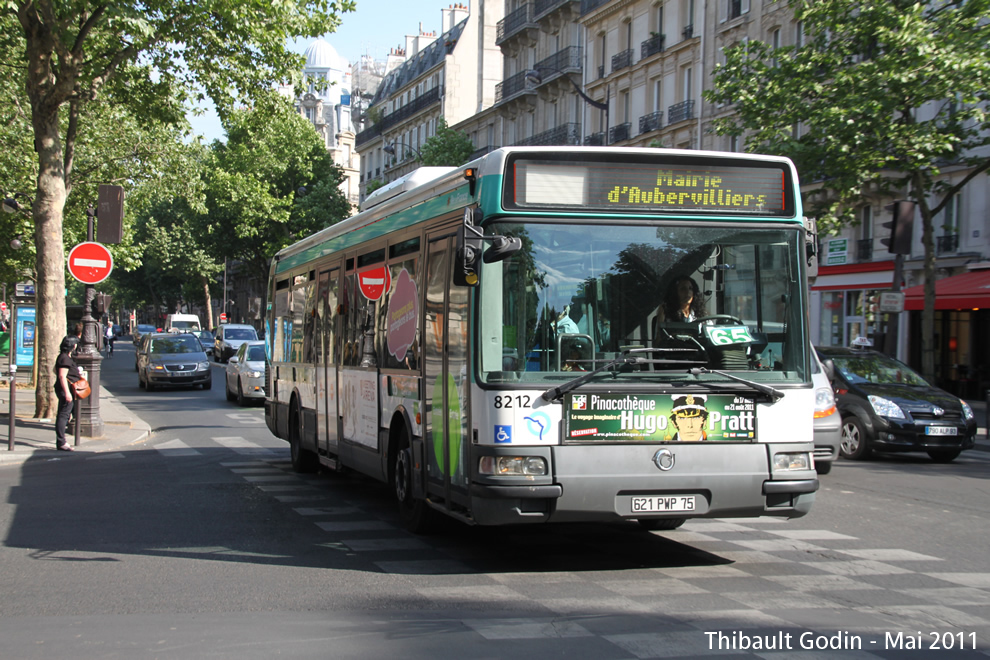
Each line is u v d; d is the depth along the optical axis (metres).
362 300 10.34
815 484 7.14
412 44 88.69
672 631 5.64
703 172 7.23
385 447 9.31
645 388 6.89
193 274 84.81
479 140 62.16
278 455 16.03
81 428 17.92
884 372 16.45
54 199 19.95
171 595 6.58
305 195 66.44
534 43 55.56
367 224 10.34
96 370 18.12
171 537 8.75
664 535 8.90
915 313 31.45
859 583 6.97
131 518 9.79
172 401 29.53
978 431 21.23
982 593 6.68
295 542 8.49
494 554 7.96
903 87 21.75
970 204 29.91
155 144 30.98
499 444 6.78
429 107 72.81
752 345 7.17
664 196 7.18
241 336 56.31
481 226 6.98
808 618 5.95
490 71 70.62
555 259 7.00
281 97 22.16
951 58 21.05
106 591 6.70
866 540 8.72
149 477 13.12
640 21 45.12
